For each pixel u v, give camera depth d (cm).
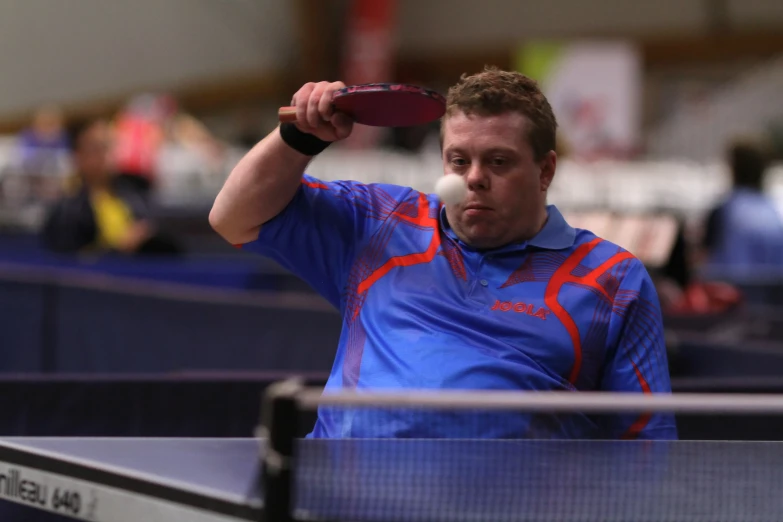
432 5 4666
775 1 4397
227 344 1346
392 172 3014
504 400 379
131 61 4653
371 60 4175
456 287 549
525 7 4591
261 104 4716
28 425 789
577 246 562
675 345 1145
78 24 4603
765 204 1711
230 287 1755
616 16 4547
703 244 1744
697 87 4528
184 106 4697
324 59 4578
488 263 553
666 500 412
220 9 4584
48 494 458
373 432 505
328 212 584
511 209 542
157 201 2555
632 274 552
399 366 525
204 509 400
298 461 424
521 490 412
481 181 536
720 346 1151
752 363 1144
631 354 543
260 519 380
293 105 530
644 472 446
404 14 4697
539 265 552
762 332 1345
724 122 3756
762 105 3750
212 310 1348
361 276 568
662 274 1345
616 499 409
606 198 2856
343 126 530
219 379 818
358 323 557
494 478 424
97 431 802
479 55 4656
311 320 1323
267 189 550
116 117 4547
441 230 574
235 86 4688
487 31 4647
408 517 378
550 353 530
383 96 506
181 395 814
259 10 4569
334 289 592
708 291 1378
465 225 550
